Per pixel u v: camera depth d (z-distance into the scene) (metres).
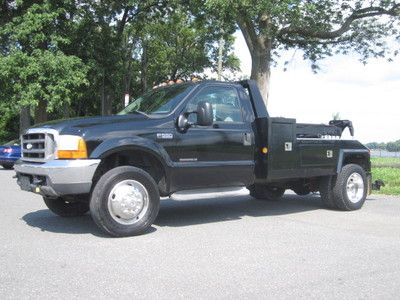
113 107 39.12
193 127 7.35
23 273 4.95
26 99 23.17
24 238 6.53
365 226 7.66
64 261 5.40
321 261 5.54
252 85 8.23
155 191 6.82
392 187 13.50
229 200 10.76
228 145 7.67
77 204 8.16
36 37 23.48
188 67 42.44
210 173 7.46
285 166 8.16
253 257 5.66
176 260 5.48
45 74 23.58
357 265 5.39
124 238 6.57
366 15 22.98
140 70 42.69
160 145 6.96
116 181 6.49
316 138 8.77
